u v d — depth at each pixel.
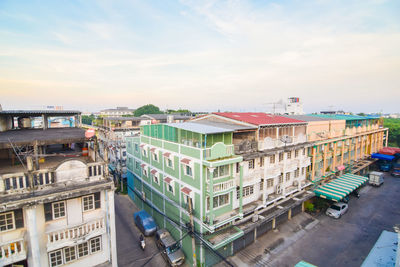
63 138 14.41
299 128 28.27
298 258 20.75
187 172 20.47
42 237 12.74
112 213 14.26
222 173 19.50
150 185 27.72
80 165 13.23
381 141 52.06
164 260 20.70
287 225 25.92
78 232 13.04
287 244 22.73
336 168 34.59
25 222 12.38
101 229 13.77
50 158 16.94
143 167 28.44
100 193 14.66
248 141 21.44
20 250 11.67
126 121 52.75
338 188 29.16
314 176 29.89
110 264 14.73
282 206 24.38
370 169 49.69
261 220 21.48
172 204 22.83
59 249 13.28
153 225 24.52
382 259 15.45
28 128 20.94
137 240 23.62
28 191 11.83
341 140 34.75
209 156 18.06
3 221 11.83
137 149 31.41
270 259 20.59
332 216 28.00
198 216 18.95
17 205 11.05
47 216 12.95
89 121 87.69
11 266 12.06
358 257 20.88
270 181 24.36
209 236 18.72
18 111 17.94
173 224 22.86
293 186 27.12
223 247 20.19
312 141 28.52
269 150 22.50
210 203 17.52
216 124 23.16
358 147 42.94
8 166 14.61
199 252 18.78
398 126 69.62
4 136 15.16
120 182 40.94
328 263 20.08
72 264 13.69
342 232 24.95
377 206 31.52
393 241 17.39
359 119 42.56
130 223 27.20
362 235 24.39
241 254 21.20
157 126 25.16
